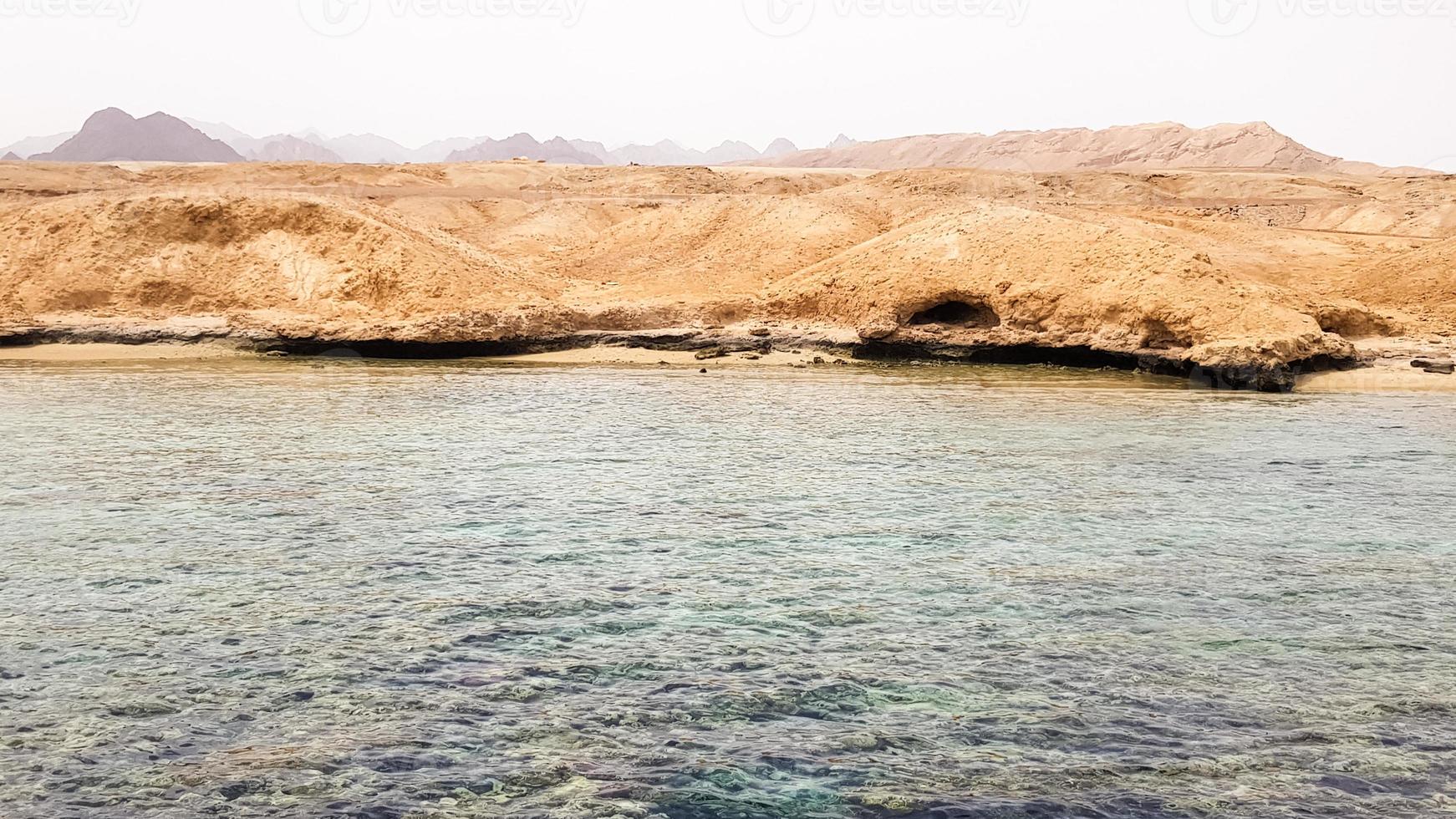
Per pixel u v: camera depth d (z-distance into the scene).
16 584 18.69
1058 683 14.86
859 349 62.53
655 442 33.97
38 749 12.70
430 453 31.69
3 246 68.12
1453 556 21.28
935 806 11.73
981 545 21.83
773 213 87.88
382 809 11.55
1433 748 13.07
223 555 20.64
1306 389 50.09
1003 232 65.06
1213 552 21.36
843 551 21.33
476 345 62.75
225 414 39.47
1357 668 15.47
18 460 29.92
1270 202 127.88
